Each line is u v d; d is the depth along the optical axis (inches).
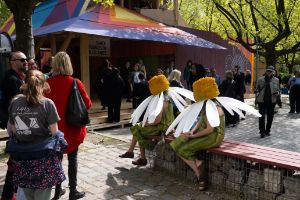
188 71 606.2
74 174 180.9
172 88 237.0
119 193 196.2
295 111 603.8
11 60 186.4
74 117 170.6
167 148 227.8
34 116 128.2
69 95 172.7
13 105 131.4
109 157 268.1
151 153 243.8
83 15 512.4
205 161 206.1
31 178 128.0
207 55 696.4
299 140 361.7
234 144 209.0
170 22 636.7
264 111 374.9
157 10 628.7
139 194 195.2
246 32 765.9
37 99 128.3
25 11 282.5
